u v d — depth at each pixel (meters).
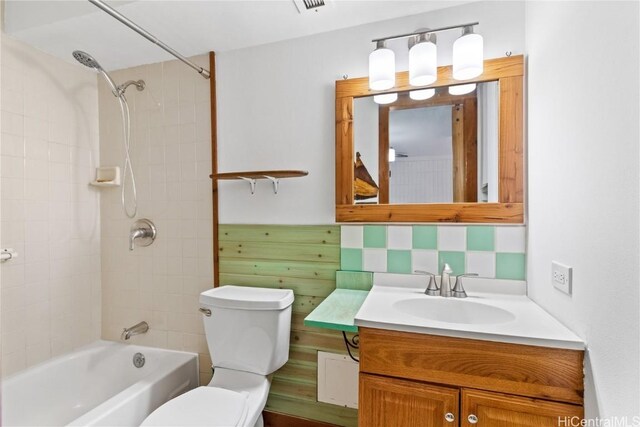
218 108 1.73
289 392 1.62
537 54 1.19
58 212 1.76
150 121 1.86
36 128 1.66
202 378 1.79
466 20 1.36
